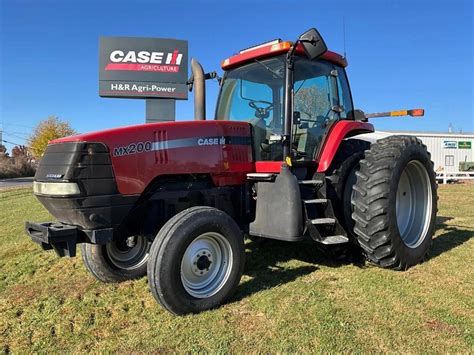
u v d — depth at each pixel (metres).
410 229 4.42
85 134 3.14
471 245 5.06
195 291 3.24
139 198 3.37
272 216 3.71
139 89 13.77
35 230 3.25
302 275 4.01
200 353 2.58
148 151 3.37
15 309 3.45
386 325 2.86
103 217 3.12
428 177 4.44
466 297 3.33
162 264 3.01
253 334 2.80
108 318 3.20
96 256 3.94
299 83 4.20
